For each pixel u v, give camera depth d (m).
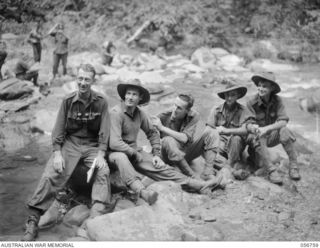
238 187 4.17
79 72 3.50
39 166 4.91
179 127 4.19
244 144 4.50
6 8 12.48
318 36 13.63
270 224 3.53
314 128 6.62
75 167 3.70
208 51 12.12
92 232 3.21
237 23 13.92
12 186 4.32
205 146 4.17
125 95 3.83
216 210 3.69
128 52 12.36
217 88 9.14
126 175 3.60
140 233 3.19
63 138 3.68
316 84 9.88
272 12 14.10
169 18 13.17
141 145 5.66
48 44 11.89
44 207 3.40
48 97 7.84
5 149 5.43
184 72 10.52
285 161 5.06
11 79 7.65
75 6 13.48
